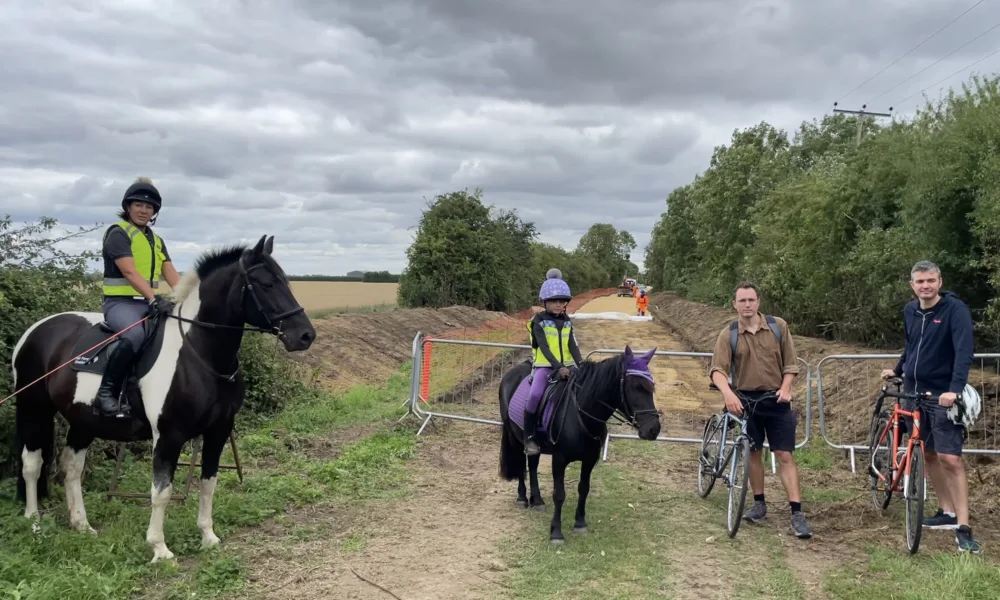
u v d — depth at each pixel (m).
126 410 5.14
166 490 5.18
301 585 4.95
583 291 84.62
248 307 5.20
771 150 40.44
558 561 5.49
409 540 5.92
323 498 6.96
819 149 41.88
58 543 5.15
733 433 7.28
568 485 7.73
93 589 4.47
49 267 7.52
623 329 33.09
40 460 5.76
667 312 41.91
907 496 5.66
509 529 6.24
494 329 26.81
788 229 21.12
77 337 5.55
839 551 5.75
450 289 33.34
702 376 16.00
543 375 6.09
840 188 17.08
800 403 11.65
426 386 11.26
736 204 33.16
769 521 6.52
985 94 12.35
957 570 4.98
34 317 6.94
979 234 11.25
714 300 35.88
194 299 5.30
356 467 7.98
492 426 10.66
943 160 12.17
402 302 32.94
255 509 6.27
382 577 5.14
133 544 5.27
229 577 4.96
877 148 16.50
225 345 5.26
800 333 20.52
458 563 5.43
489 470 8.32
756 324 6.32
